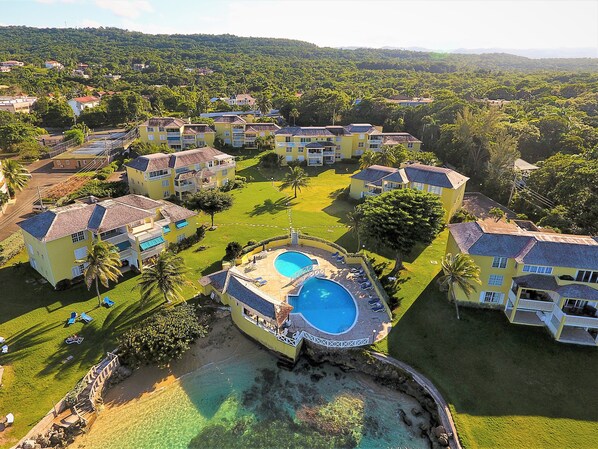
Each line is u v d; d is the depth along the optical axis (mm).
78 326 47188
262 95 170625
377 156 100312
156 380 43031
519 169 93062
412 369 42719
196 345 47438
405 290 54938
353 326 48375
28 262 59719
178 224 65500
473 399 39344
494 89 177875
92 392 39562
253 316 48500
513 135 106625
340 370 44719
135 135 135750
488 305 51062
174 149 121375
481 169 101312
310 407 40219
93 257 48188
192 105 180375
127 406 39875
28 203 80812
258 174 109750
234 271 53281
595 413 37844
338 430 37875
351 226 64938
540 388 40344
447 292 53656
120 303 51531
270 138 133375
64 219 53969
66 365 42156
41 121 156000
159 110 170625
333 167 116438
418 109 141625
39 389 39438
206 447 36188
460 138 107625
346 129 122438
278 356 46250
